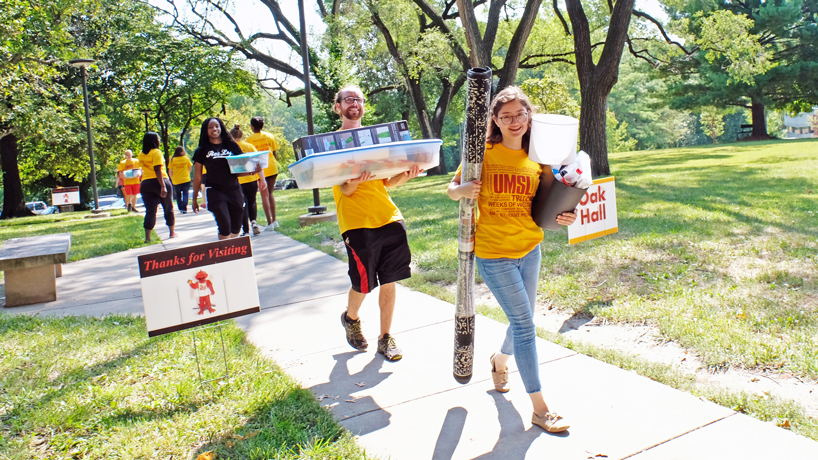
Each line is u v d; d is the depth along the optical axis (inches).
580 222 193.2
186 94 1177.4
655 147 2696.9
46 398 128.1
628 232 277.0
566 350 146.9
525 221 111.3
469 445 105.3
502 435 108.2
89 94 1029.2
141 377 139.9
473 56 515.5
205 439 108.8
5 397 129.6
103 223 566.3
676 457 98.0
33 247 240.1
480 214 113.0
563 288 199.0
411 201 499.8
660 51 1294.3
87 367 148.3
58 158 1245.7
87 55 893.8
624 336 159.5
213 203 282.4
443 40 831.1
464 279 113.8
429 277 228.7
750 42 815.7
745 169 565.6
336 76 1090.7
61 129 778.2
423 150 128.3
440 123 1160.8
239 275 129.2
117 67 1090.1
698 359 141.0
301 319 188.4
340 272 254.2
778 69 1274.6
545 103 1305.4
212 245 126.6
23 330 183.9
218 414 117.6
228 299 128.3
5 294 226.1
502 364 124.4
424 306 193.3
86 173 1341.0
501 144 111.4
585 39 603.2
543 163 103.3
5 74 640.4
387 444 107.0
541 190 108.9
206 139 279.9
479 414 116.7
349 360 149.5
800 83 1295.5
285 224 421.4
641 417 111.7
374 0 914.7
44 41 771.4
